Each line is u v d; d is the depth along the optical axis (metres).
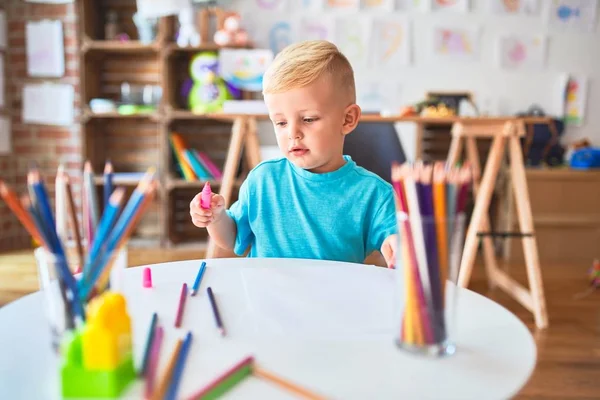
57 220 0.43
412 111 2.12
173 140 2.64
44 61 2.63
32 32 2.62
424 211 0.43
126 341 0.37
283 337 0.47
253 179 0.93
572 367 1.41
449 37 2.79
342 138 0.89
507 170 2.64
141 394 0.36
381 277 0.64
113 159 2.86
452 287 0.44
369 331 0.48
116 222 0.43
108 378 0.35
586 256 2.65
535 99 2.84
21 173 2.73
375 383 0.39
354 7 2.76
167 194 2.66
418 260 0.43
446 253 0.44
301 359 0.42
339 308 0.54
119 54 2.77
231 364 0.41
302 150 0.79
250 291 0.59
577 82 2.84
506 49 2.80
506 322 0.51
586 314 1.85
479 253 2.71
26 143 2.70
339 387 0.38
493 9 2.78
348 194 0.88
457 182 0.44
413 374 0.40
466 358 0.43
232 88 2.66
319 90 0.76
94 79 2.73
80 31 2.60
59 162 2.70
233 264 0.70
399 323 0.45
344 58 0.83
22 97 2.67
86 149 2.63
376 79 2.81
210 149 2.84
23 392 0.37
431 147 2.83
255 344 0.45
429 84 2.81
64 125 2.68
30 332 0.47
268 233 0.91
